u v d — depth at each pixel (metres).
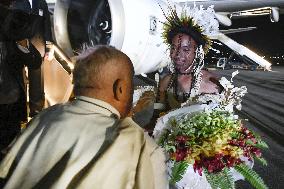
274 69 31.12
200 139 2.31
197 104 2.54
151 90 3.17
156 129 2.54
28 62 3.04
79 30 7.21
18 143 1.48
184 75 2.90
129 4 6.74
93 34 7.25
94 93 1.47
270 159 6.10
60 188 1.28
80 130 1.38
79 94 1.50
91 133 1.37
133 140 1.38
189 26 2.85
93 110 1.44
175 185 2.43
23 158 1.41
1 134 2.84
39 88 3.37
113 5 6.62
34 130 1.48
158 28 7.17
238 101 2.65
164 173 1.43
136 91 3.18
